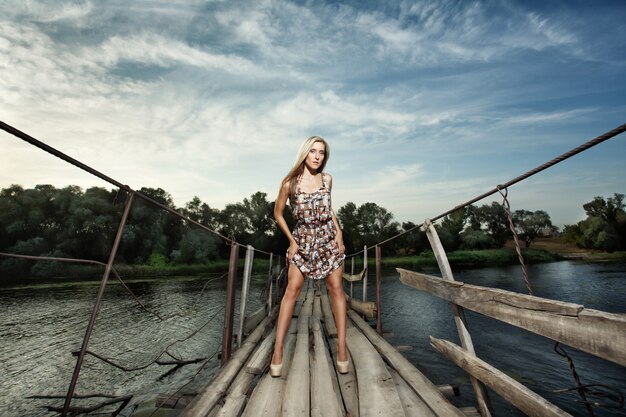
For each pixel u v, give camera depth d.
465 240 59.12
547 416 1.22
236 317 8.81
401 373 2.50
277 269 8.97
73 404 3.91
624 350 0.91
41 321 8.80
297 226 2.49
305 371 2.56
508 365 5.40
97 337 6.97
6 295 14.52
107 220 38.25
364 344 3.40
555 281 18.64
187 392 2.84
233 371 2.68
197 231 47.97
